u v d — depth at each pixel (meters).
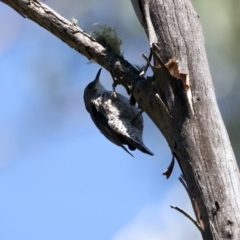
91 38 9.52
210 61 9.55
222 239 7.00
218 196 7.20
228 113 9.28
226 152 7.50
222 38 9.54
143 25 8.88
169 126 7.86
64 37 9.51
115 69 9.20
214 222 7.09
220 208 7.12
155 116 8.24
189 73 8.00
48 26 9.55
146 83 8.58
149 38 8.36
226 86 9.45
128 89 9.05
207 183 7.30
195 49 8.17
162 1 8.44
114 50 9.62
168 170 8.15
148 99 8.38
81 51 9.59
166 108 7.86
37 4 9.42
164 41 8.24
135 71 9.08
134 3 8.79
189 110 7.67
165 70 7.64
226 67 9.48
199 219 7.25
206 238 7.12
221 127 7.69
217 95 9.43
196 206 7.32
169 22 8.30
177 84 7.63
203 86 7.92
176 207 7.30
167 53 8.18
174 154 7.91
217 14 9.60
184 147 7.61
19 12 9.60
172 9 8.39
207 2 9.67
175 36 8.21
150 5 8.51
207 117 7.69
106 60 9.33
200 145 7.52
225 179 7.30
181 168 7.73
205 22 9.62
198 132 7.59
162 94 8.03
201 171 7.39
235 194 7.21
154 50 7.74
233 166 7.43
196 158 7.48
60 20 9.48
